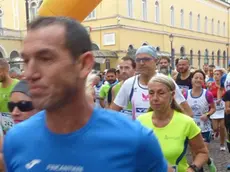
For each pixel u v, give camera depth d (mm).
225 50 50625
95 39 29203
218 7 48188
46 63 984
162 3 34062
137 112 3504
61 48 985
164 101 2701
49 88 987
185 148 2703
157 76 2783
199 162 2689
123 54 28516
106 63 27656
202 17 43312
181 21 38375
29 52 990
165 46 34531
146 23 31547
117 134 1066
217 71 8633
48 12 2543
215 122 8172
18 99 2012
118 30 28141
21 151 1124
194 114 5367
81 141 1053
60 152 1056
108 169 1036
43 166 1066
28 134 1123
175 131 2705
